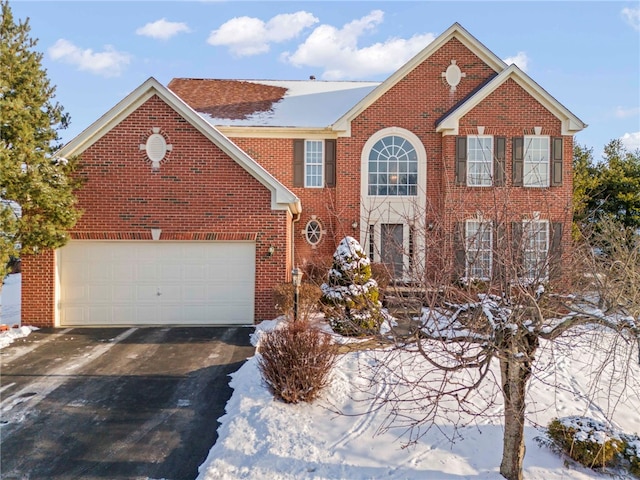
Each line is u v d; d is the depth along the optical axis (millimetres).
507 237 5551
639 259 6758
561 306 5574
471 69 18797
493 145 17906
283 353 7895
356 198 18656
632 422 8305
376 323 6137
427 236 5930
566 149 18016
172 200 13242
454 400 8195
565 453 6762
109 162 13109
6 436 6875
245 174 13383
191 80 22922
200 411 7754
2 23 12258
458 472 6223
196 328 12969
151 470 6082
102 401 8078
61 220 12078
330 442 6770
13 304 17875
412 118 18734
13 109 11492
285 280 13508
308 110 20609
